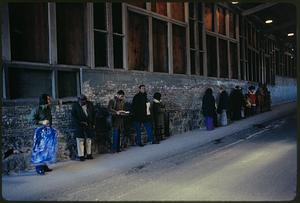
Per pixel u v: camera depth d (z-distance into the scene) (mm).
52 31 10031
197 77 17141
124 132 12258
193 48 17297
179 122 15523
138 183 7797
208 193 6902
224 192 6938
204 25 18047
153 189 7301
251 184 7426
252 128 16453
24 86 9367
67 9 10734
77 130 10031
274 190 6980
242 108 19500
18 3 9305
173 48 15797
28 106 9141
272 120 19172
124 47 12680
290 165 8953
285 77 34344
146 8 13969
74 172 8750
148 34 14047
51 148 8648
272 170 8516
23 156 8938
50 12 9992
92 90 11242
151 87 13930
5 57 8742
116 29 12578
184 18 16578
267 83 29219
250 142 12695
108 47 11969
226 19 20781
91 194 7082
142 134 13227
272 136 13852
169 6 15352
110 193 7117
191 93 16578
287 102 33000
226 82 20219
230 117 18984
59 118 10117
